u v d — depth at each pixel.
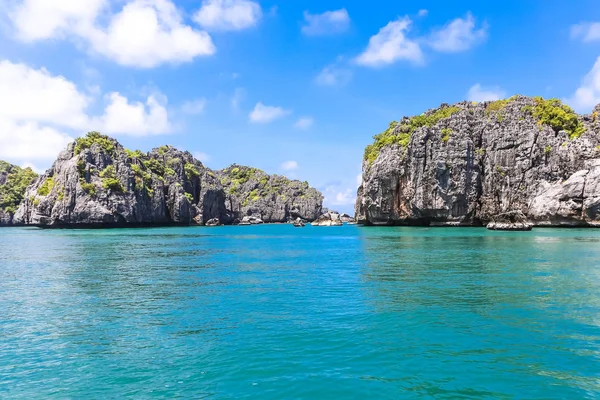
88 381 12.14
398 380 11.88
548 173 91.00
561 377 12.00
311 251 51.97
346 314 18.91
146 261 41.84
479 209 97.44
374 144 125.50
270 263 39.41
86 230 118.75
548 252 42.25
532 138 92.69
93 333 16.73
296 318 18.38
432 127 101.75
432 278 28.22
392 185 107.81
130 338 15.97
